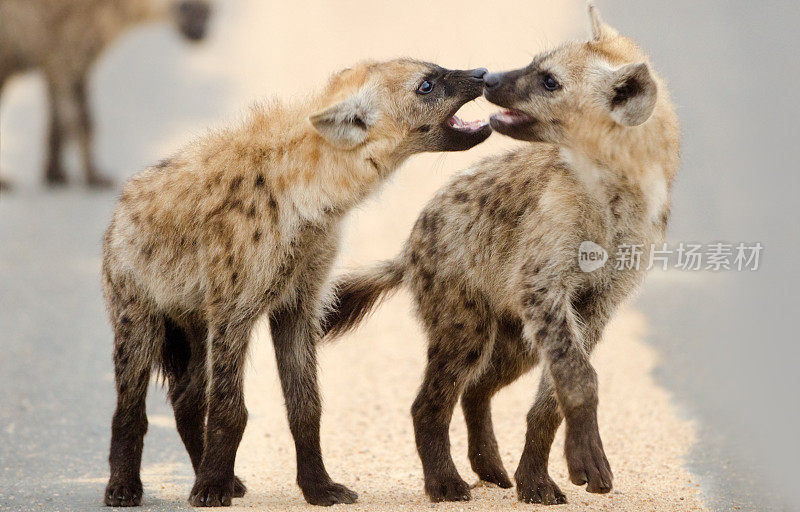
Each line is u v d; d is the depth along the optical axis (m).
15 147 27.86
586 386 9.86
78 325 16.98
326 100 10.65
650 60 11.77
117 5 24.73
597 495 10.72
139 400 10.64
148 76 33.41
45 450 12.41
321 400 10.80
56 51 24.03
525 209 10.63
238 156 10.51
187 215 10.46
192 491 10.23
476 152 24.09
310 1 42.12
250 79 32.34
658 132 10.35
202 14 26.73
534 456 10.38
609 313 10.68
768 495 10.87
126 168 25.45
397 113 10.88
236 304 10.30
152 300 10.70
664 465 11.86
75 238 21.30
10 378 14.70
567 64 10.59
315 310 10.91
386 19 38.88
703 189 20.30
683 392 14.19
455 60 32.66
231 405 10.23
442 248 11.12
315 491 10.35
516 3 38.72
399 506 10.22
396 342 16.50
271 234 10.32
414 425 10.90
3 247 20.64
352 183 10.60
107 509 10.16
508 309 10.78
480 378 11.30
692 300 17.59
